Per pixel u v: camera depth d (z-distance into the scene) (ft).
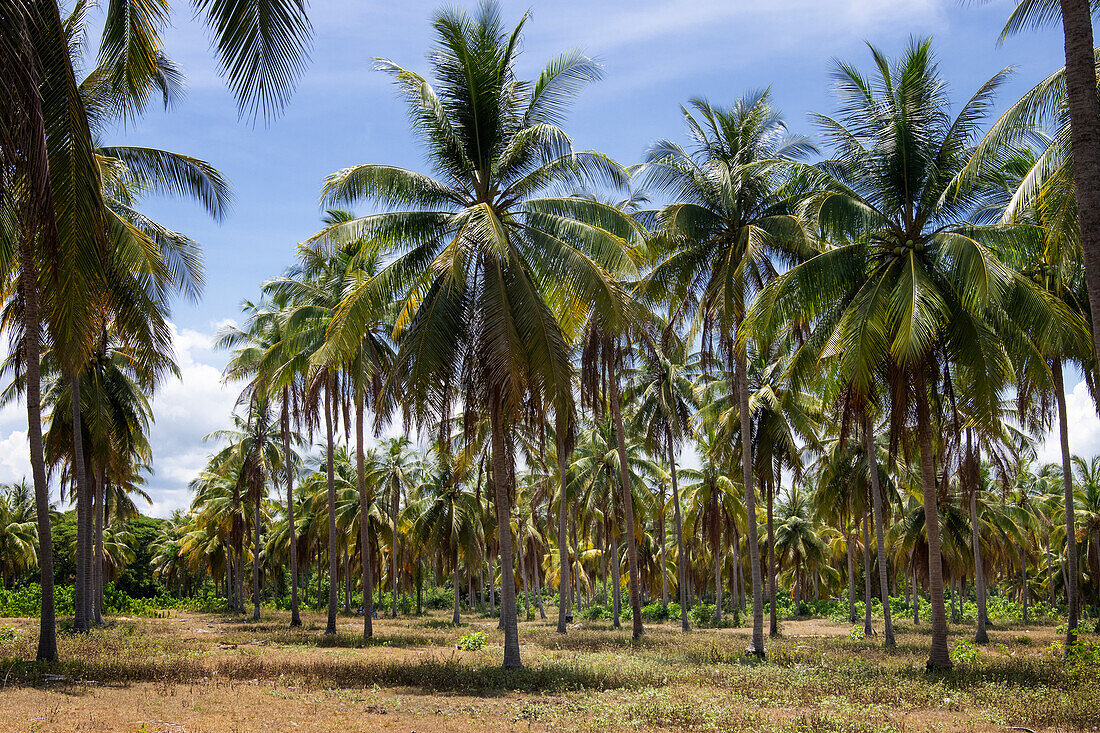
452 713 39.09
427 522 140.67
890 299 54.54
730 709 40.60
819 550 164.66
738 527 141.28
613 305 53.78
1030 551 168.35
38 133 21.70
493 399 56.24
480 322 54.13
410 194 58.18
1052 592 170.91
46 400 99.35
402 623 146.82
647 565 189.26
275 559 212.23
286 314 98.07
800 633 124.98
